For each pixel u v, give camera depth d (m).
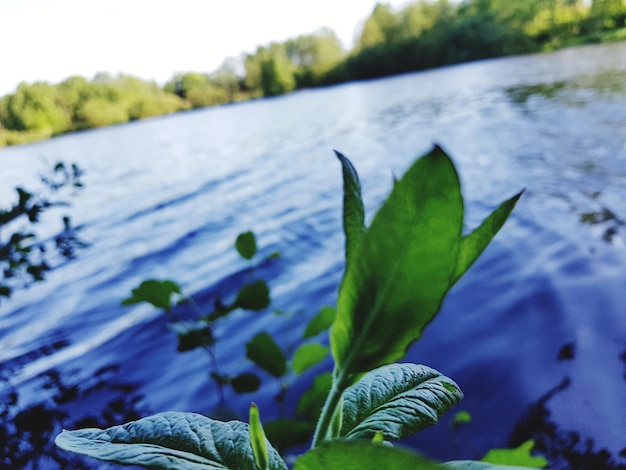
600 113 21.56
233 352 6.71
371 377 0.68
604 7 68.38
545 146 17.66
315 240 12.22
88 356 7.52
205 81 109.00
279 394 5.34
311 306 8.20
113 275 12.20
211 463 0.51
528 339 5.96
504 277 7.92
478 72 60.97
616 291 6.70
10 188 25.50
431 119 30.41
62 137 69.12
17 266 3.72
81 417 5.24
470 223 11.35
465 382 5.35
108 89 85.69
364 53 98.06
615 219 9.69
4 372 7.32
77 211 21.47
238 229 14.76
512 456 0.85
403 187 0.38
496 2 80.88
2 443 4.37
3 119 62.81
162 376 6.37
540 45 75.69
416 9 94.44
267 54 111.00
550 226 9.93
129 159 37.84
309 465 0.32
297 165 24.33
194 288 10.20
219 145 38.25
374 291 0.43
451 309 7.16
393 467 0.30
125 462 0.46
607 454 3.87
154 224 17.34
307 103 68.44
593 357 5.32
